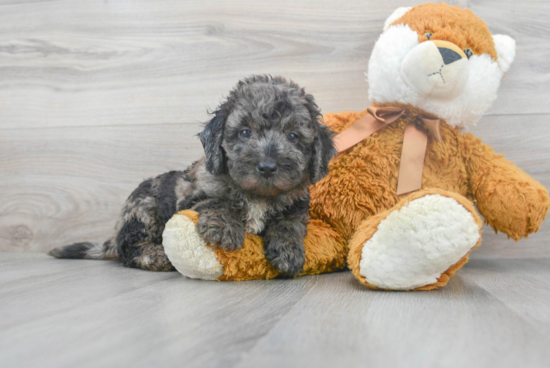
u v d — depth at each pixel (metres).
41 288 0.66
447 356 0.43
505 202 0.74
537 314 0.53
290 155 0.69
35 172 1.06
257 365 0.41
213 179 0.75
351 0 0.98
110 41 1.04
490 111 0.94
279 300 0.59
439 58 0.73
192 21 1.02
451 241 0.60
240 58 1.01
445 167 0.80
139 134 1.03
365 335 0.47
